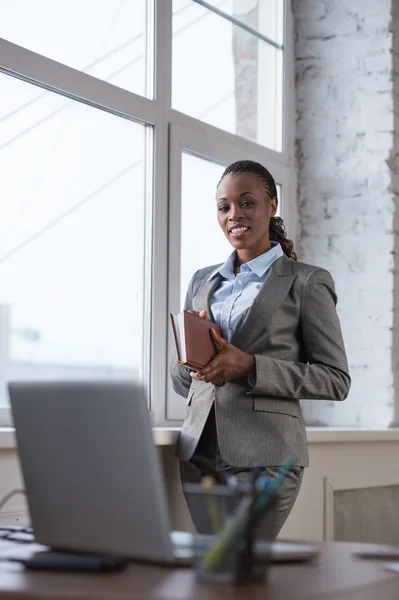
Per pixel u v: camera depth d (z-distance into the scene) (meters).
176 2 3.55
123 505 1.37
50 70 2.94
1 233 2.86
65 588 1.23
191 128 3.55
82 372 3.17
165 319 3.37
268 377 2.43
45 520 1.48
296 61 4.16
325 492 3.49
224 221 2.66
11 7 2.85
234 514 1.28
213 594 1.18
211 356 2.46
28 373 8.39
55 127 3.02
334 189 4.04
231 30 3.84
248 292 2.62
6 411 2.82
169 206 3.41
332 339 2.56
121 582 1.27
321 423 3.98
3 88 2.83
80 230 3.12
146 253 3.36
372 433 3.63
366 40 4.01
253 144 3.88
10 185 2.88
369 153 3.98
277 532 2.49
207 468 2.61
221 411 2.52
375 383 3.88
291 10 4.17
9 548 1.58
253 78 3.95
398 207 3.95
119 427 1.36
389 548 1.62
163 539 1.34
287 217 4.05
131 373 3.29
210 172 3.65
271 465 2.45
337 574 1.34
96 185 3.18
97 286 3.18
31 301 2.97
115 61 3.27
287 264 2.64
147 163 3.38
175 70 3.53
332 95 4.07
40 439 1.46
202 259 3.58
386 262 3.90
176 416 3.39
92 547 1.42
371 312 3.92
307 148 4.12
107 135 3.22
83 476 1.41
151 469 1.34
